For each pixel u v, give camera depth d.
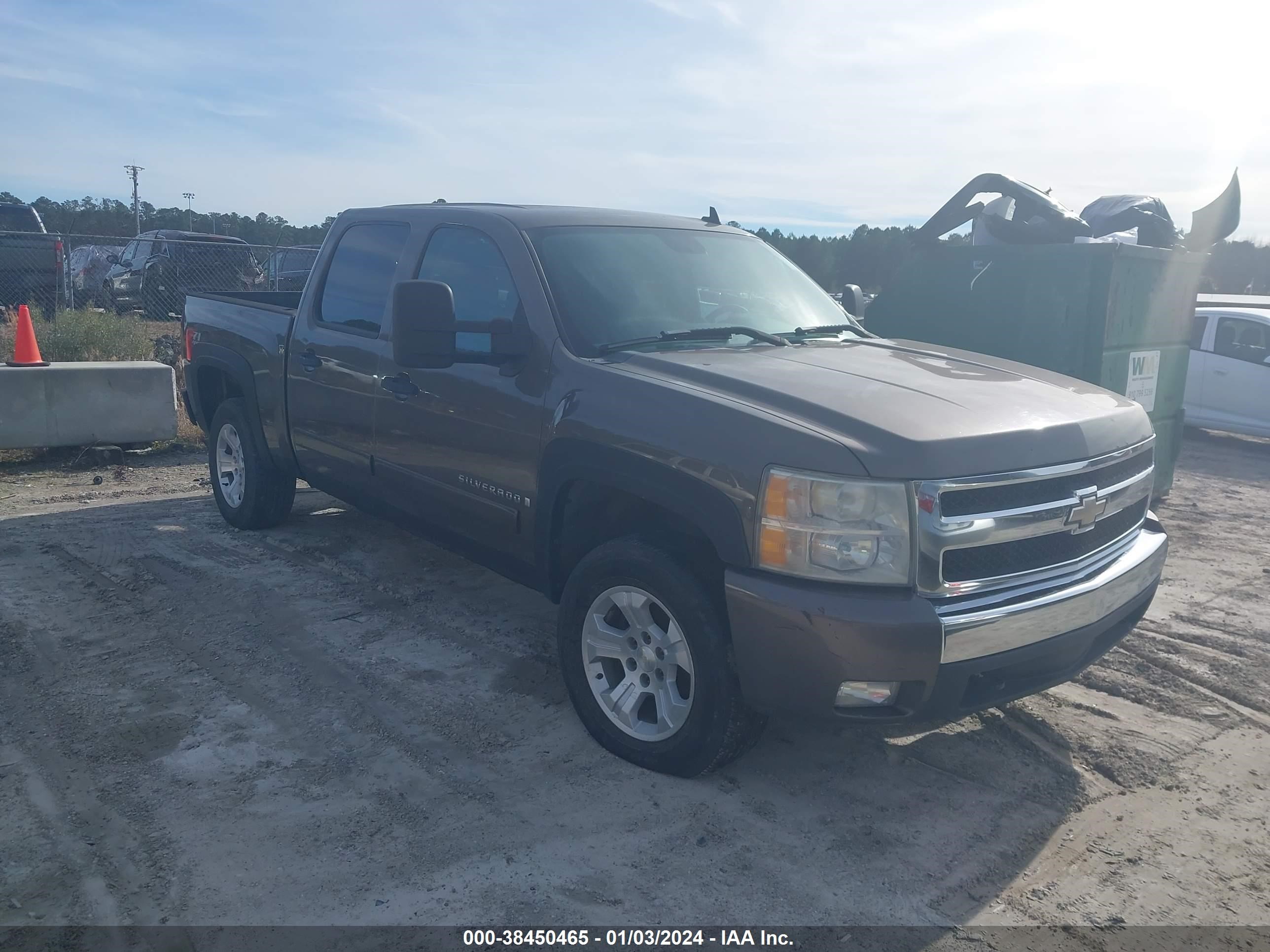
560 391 3.77
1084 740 3.91
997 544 3.12
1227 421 11.33
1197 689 4.40
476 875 2.93
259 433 6.01
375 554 5.98
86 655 4.40
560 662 3.87
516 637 4.76
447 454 4.34
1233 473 9.83
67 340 11.15
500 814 3.26
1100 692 4.37
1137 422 3.75
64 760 3.51
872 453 2.98
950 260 7.40
